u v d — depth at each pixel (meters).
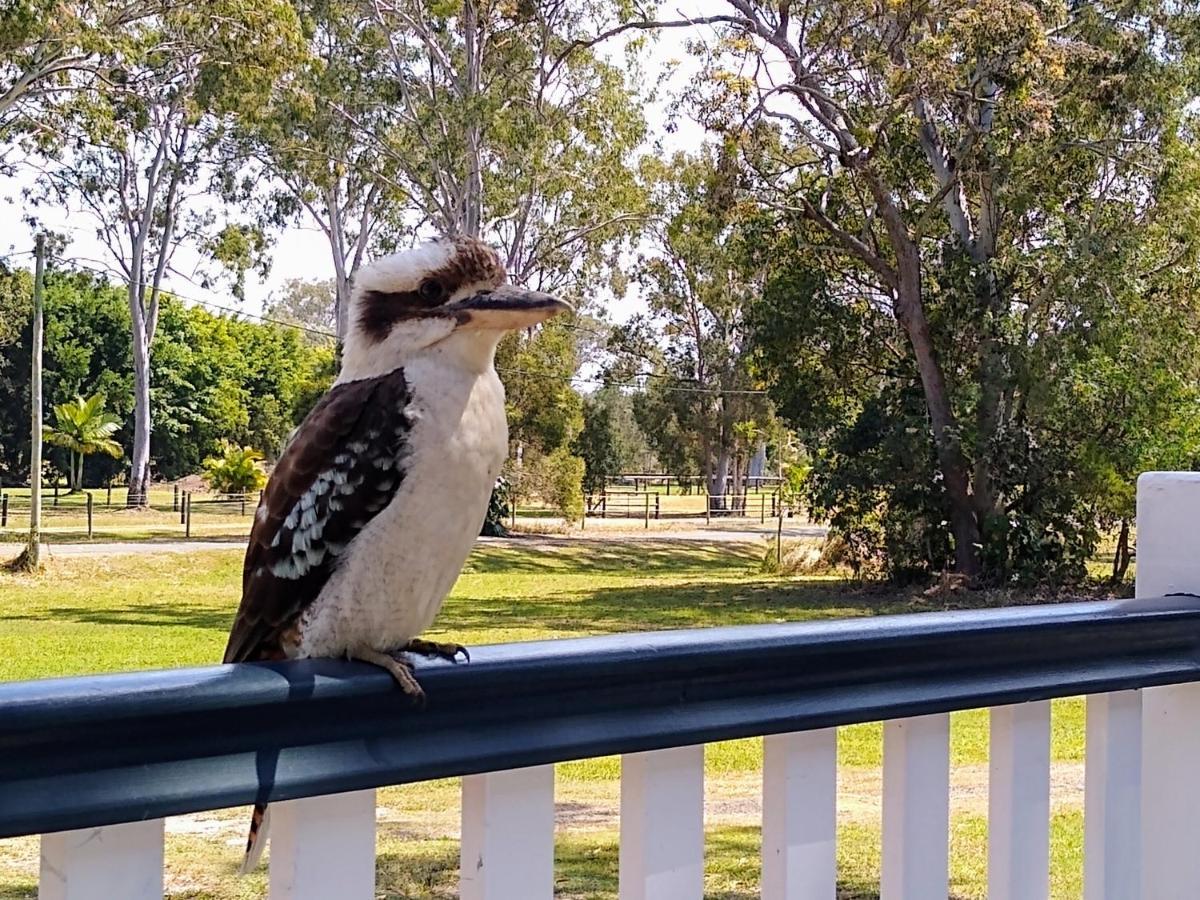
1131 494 25.33
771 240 27.75
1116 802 2.38
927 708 2.00
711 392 57.91
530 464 45.28
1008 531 26.56
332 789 1.53
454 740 1.62
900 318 26.94
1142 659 2.31
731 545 43.38
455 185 36.84
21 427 63.59
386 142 37.88
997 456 25.89
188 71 33.56
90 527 37.38
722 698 1.82
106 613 23.45
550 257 42.09
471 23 35.84
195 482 68.38
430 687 1.58
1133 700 2.39
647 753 1.80
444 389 2.21
